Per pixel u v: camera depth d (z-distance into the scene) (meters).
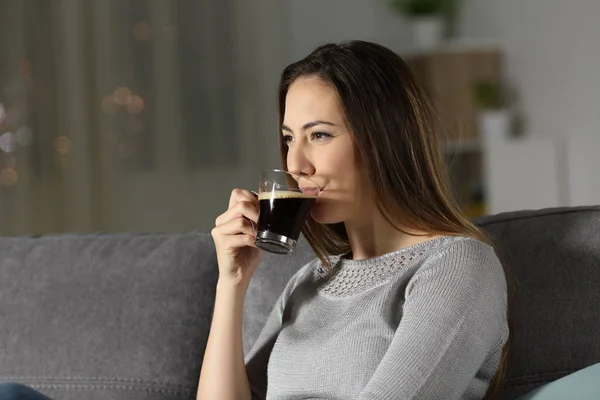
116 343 2.18
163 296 2.20
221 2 7.23
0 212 6.86
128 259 2.26
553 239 1.88
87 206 7.03
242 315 2.07
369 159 1.74
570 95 5.86
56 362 2.18
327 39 7.46
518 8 6.30
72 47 6.94
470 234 1.75
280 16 7.34
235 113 7.28
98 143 7.04
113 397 2.13
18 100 6.86
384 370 1.54
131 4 7.06
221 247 1.92
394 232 1.81
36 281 2.27
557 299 1.83
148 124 7.15
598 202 5.67
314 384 1.73
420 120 1.77
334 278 1.88
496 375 1.74
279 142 1.99
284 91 1.92
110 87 7.05
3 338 2.22
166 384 2.14
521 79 6.37
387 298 1.71
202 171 7.25
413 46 7.43
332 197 1.77
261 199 1.74
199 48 7.21
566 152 5.96
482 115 6.31
